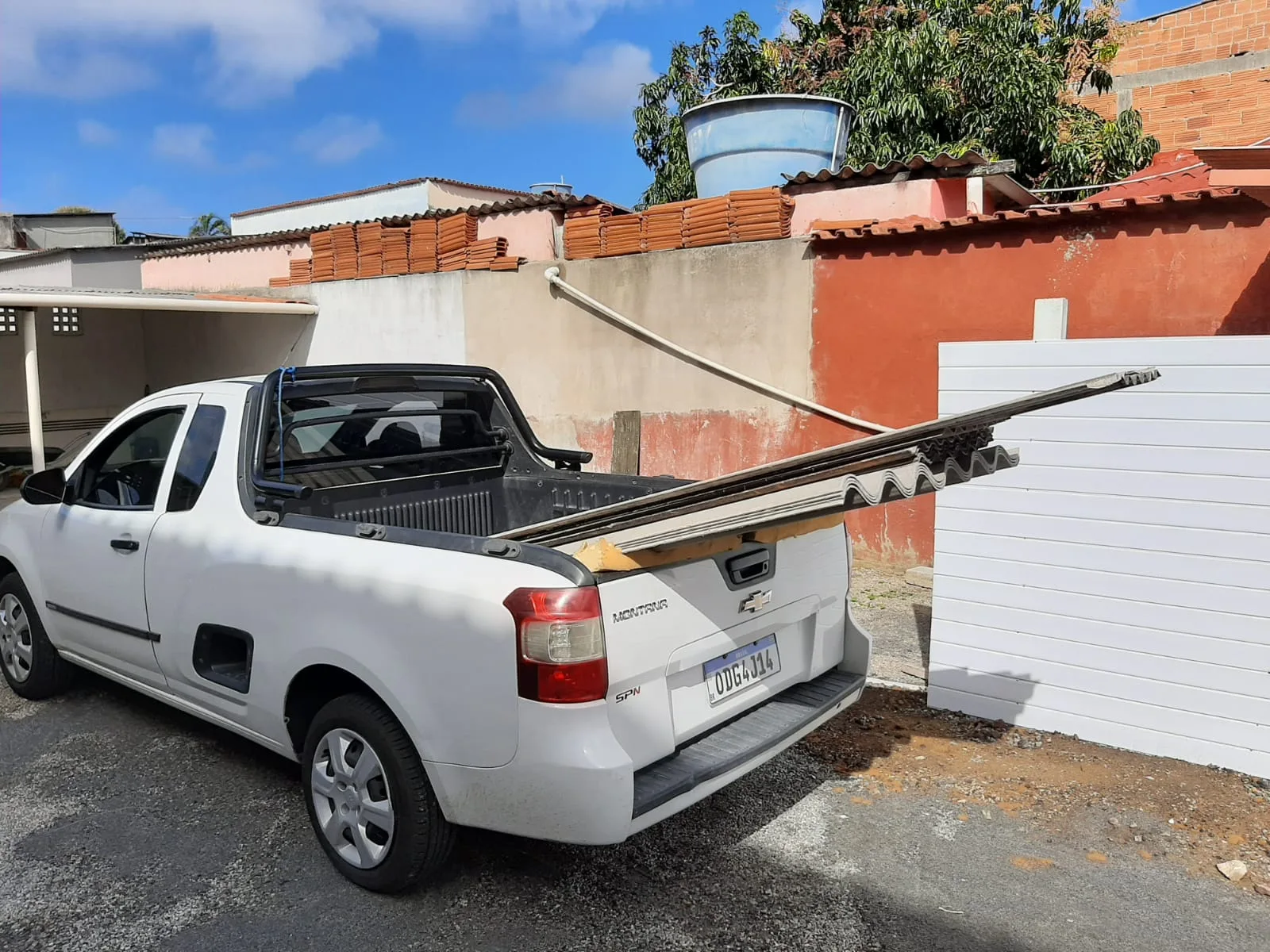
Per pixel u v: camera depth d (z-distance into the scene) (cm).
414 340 1019
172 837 347
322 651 305
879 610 630
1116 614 409
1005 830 351
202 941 285
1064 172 1138
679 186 1336
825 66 1355
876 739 429
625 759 259
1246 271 583
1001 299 669
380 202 1802
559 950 280
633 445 836
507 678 260
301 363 1144
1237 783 379
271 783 391
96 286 1506
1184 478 388
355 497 390
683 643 284
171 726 453
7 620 494
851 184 759
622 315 858
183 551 366
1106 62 1255
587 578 258
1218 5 1334
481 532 455
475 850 338
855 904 304
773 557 323
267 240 1177
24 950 281
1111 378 256
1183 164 939
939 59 1132
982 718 448
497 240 934
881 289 720
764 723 316
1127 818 356
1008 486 429
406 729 283
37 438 968
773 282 772
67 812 366
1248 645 381
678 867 326
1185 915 299
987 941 286
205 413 384
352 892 311
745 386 792
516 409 471
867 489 238
